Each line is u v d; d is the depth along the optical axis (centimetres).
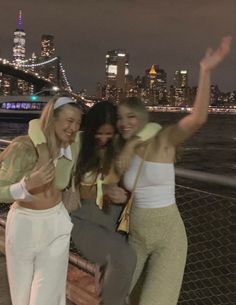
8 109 9906
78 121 273
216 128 14738
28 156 267
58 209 275
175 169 317
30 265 275
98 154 282
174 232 280
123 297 288
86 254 296
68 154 275
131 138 279
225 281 721
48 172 257
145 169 276
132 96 283
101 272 307
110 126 279
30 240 269
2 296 362
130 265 281
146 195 279
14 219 272
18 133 7669
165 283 277
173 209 282
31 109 9825
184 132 265
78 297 358
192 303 654
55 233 272
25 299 281
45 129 268
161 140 273
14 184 264
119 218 293
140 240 286
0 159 272
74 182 286
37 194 266
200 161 5822
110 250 284
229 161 5903
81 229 293
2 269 407
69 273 397
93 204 293
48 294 275
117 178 286
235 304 679
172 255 279
